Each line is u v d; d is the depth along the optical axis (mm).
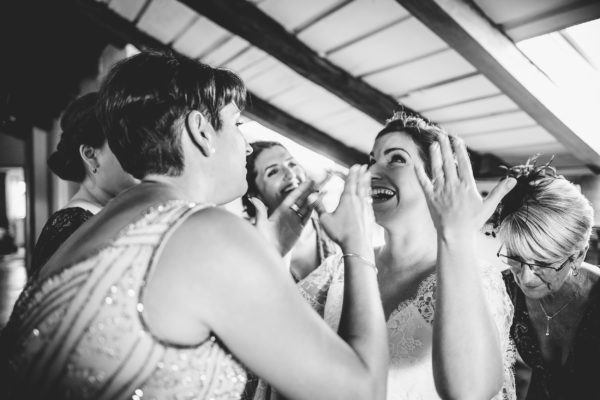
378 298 706
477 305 720
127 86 625
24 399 514
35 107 5965
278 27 2600
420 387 942
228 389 574
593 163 2686
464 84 2506
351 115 3365
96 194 1228
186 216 551
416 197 1075
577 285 1166
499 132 2900
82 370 497
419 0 1826
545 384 1221
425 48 2326
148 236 533
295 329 531
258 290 519
